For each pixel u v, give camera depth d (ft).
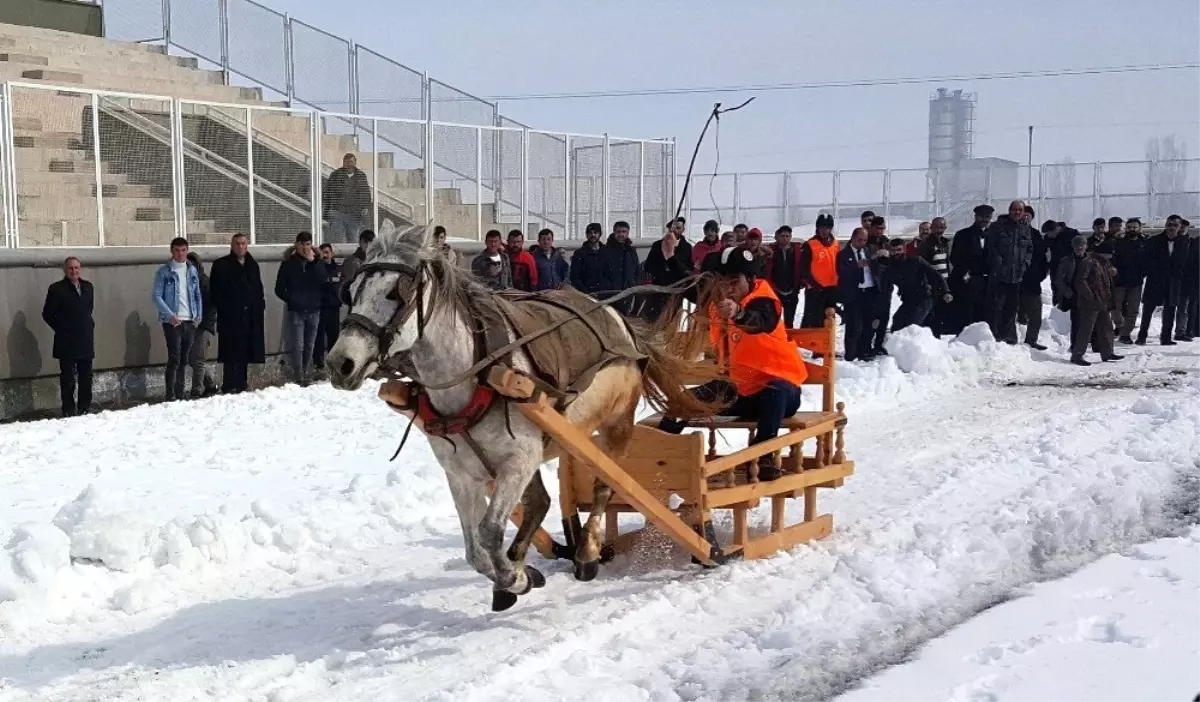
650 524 28.02
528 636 21.49
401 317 19.24
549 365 21.75
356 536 28.58
